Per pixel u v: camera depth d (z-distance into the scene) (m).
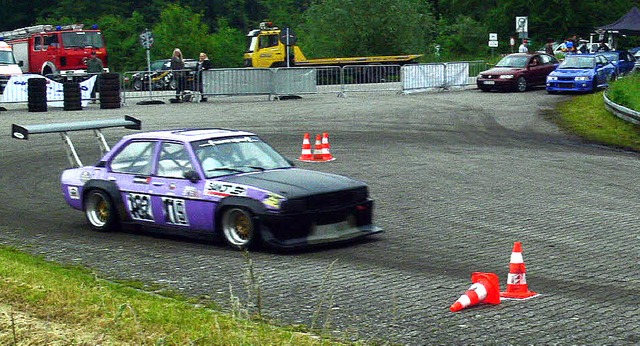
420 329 8.12
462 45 73.12
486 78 39.34
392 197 15.76
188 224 12.14
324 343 7.50
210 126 27.34
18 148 23.25
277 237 11.33
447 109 31.98
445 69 41.25
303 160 20.42
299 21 84.56
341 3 62.75
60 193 16.80
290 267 10.69
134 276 10.39
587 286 9.73
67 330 7.90
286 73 37.53
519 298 9.20
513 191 16.27
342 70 39.22
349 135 25.16
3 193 16.86
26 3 80.50
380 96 37.97
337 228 11.79
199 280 10.13
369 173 18.47
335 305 8.97
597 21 73.12
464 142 23.56
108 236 12.88
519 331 8.05
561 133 25.45
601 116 28.64
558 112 30.48
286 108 32.97
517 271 9.28
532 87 40.72
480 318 8.48
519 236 12.50
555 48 66.19
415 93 39.50
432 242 12.15
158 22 77.12
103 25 70.94
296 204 11.36
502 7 73.19
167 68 52.59
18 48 49.12
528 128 26.61
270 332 7.77
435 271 10.48
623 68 39.91
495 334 7.96
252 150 12.73
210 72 36.97
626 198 15.52
